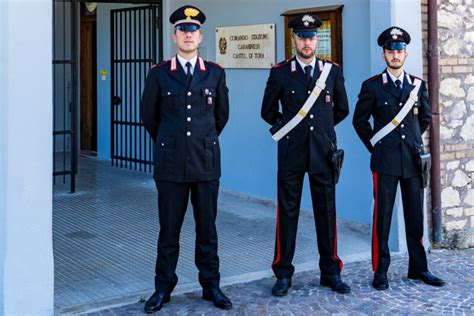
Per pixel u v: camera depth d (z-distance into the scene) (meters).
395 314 4.55
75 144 8.35
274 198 7.62
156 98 4.57
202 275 4.71
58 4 11.15
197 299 4.79
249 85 7.83
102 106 10.91
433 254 6.10
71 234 6.48
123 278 5.17
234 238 6.41
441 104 6.28
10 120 4.08
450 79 6.33
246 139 7.95
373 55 6.08
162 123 4.58
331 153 4.93
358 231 6.64
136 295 4.77
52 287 4.32
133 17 9.65
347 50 6.62
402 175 5.09
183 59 4.57
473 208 6.52
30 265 4.22
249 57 7.74
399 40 5.09
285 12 7.15
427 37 6.12
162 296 4.58
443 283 5.15
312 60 4.95
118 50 10.06
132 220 7.04
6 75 4.06
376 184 5.15
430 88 6.13
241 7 7.83
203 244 4.68
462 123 6.42
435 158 6.16
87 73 11.77
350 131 6.68
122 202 7.86
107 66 10.70
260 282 5.20
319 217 5.06
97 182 9.03
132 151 10.05
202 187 4.61
